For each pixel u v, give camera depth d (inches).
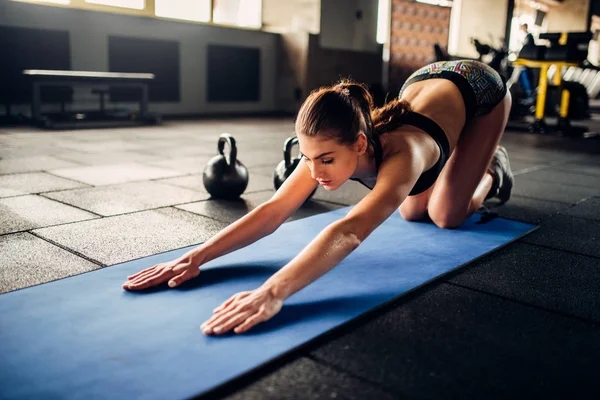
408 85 73.6
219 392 41.6
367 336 51.3
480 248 78.4
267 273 64.9
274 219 62.9
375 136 54.7
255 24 361.7
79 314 53.0
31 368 43.3
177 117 304.7
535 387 43.5
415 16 402.6
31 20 248.2
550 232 90.4
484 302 60.3
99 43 273.6
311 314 54.4
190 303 55.9
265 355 46.0
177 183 123.4
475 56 490.3
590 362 47.8
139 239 80.4
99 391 40.4
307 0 353.1
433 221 87.7
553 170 162.1
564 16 573.0
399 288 62.2
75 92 269.1
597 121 359.3
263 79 355.9
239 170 108.7
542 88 275.0
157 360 44.8
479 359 47.7
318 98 49.9
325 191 119.2
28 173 130.1
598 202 117.2
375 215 51.4
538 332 53.3
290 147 106.0
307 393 41.9
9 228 83.9
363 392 42.2
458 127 67.1
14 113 251.1
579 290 64.7
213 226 89.0
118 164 147.0
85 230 84.2
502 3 480.7
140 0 295.7
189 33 311.6
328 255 50.9
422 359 47.4
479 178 81.4
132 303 55.7
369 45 386.3
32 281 62.3
